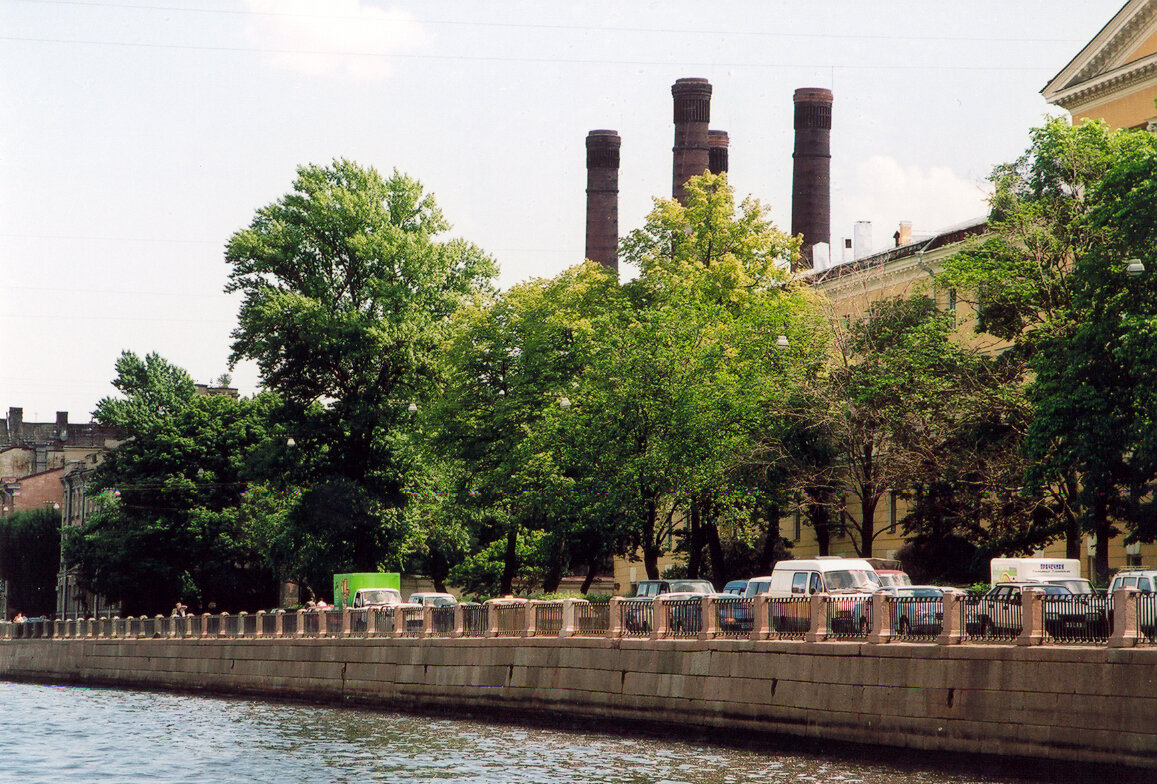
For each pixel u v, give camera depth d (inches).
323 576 3235.7
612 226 4645.7
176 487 3863.2
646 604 1679.4
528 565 3496.6
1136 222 1785.2
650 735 1631.4
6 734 1889.8
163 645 2810.0
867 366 2314.2
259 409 4005.9
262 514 3673.7
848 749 1390.3
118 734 1875.0
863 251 3823.8
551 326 2723.9
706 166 4443.9
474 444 2768.2
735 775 1326.3
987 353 2477.9
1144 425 1743.4
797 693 1454.2
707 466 2381.9
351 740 1728.6
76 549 4028.1
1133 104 2637.8
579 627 1780.3
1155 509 1931.6
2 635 3484.3
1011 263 2154.3
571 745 1598.2
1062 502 2149.4
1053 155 2129.7
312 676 2327.8
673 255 2832.2
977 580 2279.8
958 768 1279.5
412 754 1576.0
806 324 2490.2
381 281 2984.7
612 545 2815.0
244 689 2524.6
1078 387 1850.4
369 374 3043.8
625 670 1676.9
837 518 2600.9
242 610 4030.5
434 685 2017.7
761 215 2829.7
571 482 2541.8
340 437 3080.7
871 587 1691.7
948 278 2241.6
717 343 2466.8
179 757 1611.7
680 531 2650.1
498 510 2923.2
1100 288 1867.6
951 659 1299.2
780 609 1501.0
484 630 1951.3
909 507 2508.6
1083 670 1182.3
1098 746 1163.3
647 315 2511.1
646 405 2431.1
